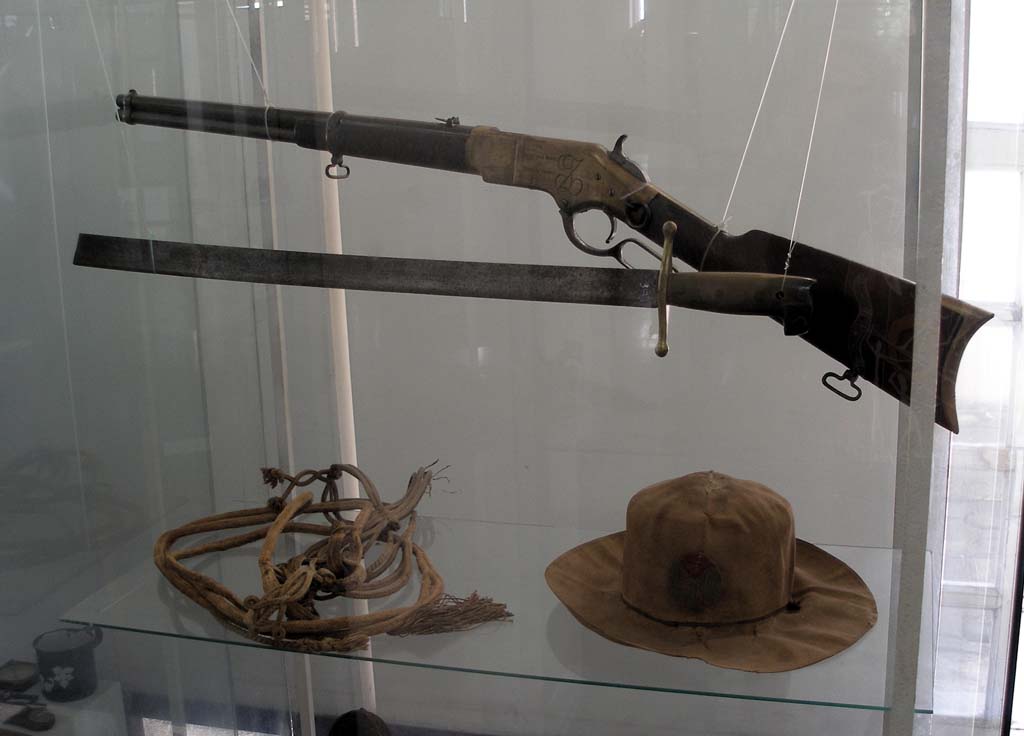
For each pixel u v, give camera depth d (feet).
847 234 2.54
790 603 2.70
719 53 2.65
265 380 3.34
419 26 2.89
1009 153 2.39
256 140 3.14
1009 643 2.63
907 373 2.47
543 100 2.82
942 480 2.47
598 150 2.79
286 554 3.13
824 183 2.56
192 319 3.39
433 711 3.50
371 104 2.99
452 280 3.00
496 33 2.83
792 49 2.57
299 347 3.26
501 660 2.79
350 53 2.98
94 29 3.22
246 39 3.08
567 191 2.84
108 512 3.47
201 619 3.05
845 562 2.73
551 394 2.97
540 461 3.01
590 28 2.75
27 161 3.24
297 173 3.12
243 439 3.41
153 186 3.29
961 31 2.29
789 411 2.73
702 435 2.85
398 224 3.03
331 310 3.18
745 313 2.69
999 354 2.46
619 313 2.85
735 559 2.60
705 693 2.60
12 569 3.34
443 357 3.06
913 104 2.40
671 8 2.68
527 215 2.89
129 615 3.17
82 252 3.36
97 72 3.25
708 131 2.67
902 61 2.47
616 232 2.81
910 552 2.47
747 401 2.78
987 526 2.55
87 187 3.31
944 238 2.35
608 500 2.96
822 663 2.52
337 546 2.91
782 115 2.60
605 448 2.93
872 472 2.68
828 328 2.61
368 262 3.08
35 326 3.31
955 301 2.40
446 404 3.09
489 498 3.03
